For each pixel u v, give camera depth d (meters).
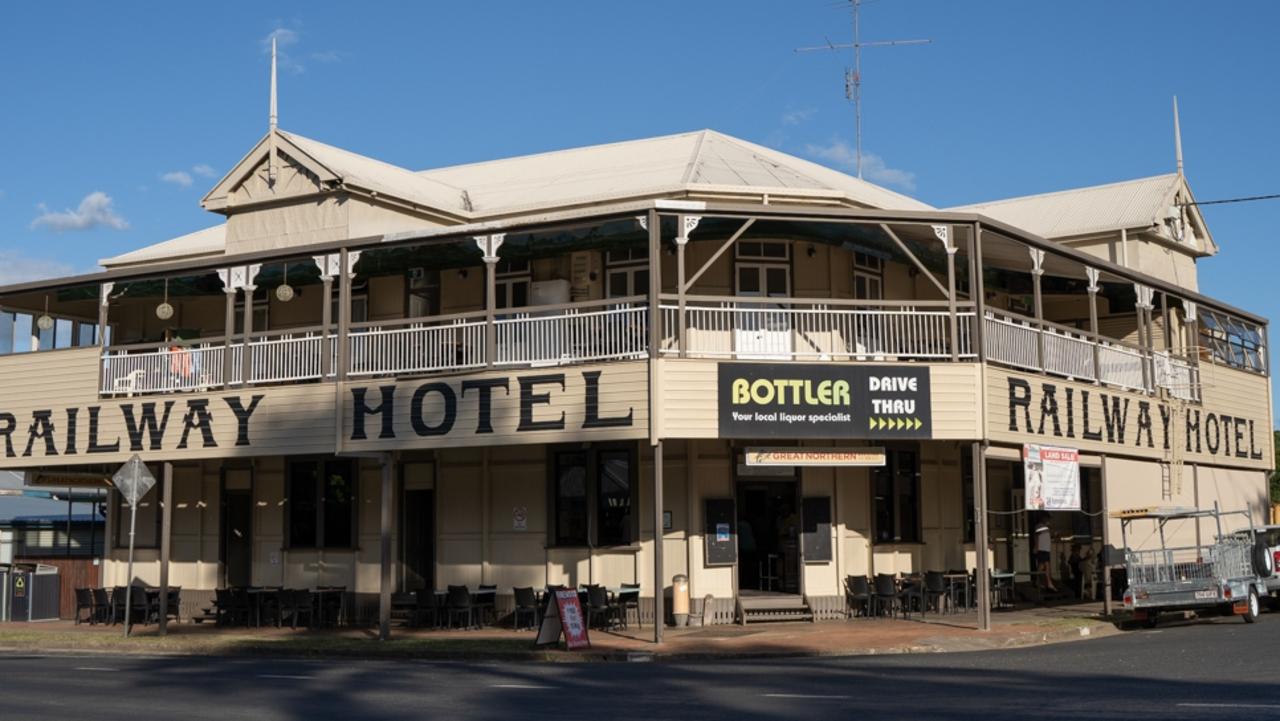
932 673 16.53
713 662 19.69
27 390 27.78
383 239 24.19
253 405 25.08
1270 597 26.70
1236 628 22.36
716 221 23.38
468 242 24.06
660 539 21.50
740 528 26.31
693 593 25.02
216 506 29.92
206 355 26.06
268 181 28.59
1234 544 24.17
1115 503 27.77
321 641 23.02
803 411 22.14
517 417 22.78
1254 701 12.51
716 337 25.48
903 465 27.19
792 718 12.30
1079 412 25.61
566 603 21.25
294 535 29.02
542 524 26.42
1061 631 22.22
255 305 29.89
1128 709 12.14
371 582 27.95
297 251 25.00
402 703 14.18
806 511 25.72
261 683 16.55
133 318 31.59
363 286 28.64
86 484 30.59
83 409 27.02
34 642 24.11
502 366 23.12
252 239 28.69
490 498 26.95
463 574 27.00
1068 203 35.19
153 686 16.22
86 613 30.64
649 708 13.36
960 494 28.36
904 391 22.53
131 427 26.33
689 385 21.84
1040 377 24.45
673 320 22.70
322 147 29.31
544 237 24.31
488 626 26.19
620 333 24.20
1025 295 31.42
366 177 28.00
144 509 30.94
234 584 29.62
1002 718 11.84
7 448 27.78
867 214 22.58
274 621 27.80
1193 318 30.94
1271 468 34.56
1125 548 24.50
